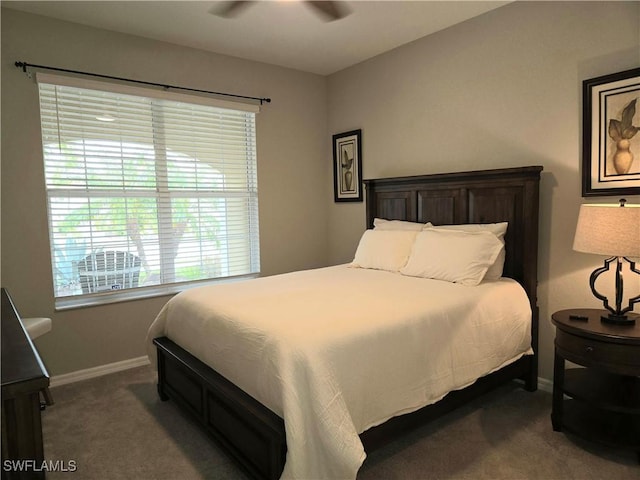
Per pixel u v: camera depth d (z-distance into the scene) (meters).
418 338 2.00
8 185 2.82
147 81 3.34
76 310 3.12
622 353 1.95
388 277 2.94
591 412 2.35
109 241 3.30
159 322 2.74
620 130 2.41
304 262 4.44
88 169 3.17
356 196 4.23
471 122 3.19
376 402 1.82
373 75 3.95
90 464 2.06
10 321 1.58
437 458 2.07
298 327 1.84
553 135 2.72
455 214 3.20
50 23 2.93
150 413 2.58
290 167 4.27
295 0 2.75
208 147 3.77
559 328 2.21
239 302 2.33
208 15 2.96
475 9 2.98
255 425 1.79
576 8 2.58
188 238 3.71
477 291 2.48
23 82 2.84
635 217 1.96
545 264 2.81
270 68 4.06
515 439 2.23
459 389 2.19
